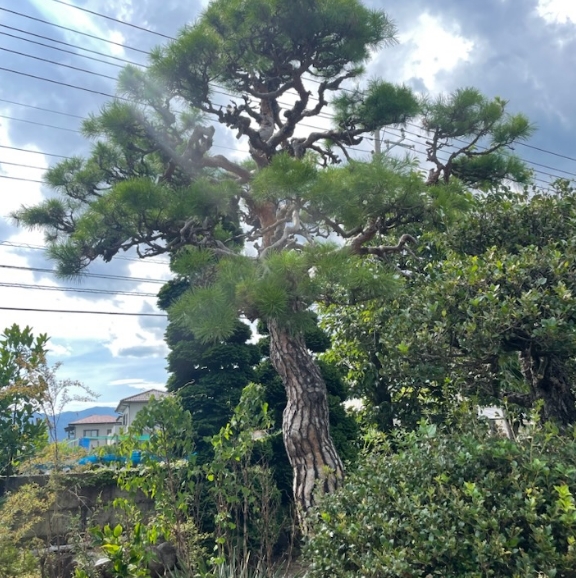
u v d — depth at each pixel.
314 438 6.63
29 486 6.87
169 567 7.05
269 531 7.33
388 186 6.56
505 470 4.27
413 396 8.98
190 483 7.21
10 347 8.19
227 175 8.70
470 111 8.66
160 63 7.38
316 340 10.57
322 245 6.21
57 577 6.60
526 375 5.98
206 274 6.64
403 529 4.16
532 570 3.62
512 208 6.66
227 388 9.77
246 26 7.61
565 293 5.03
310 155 8.98
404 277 7.52
